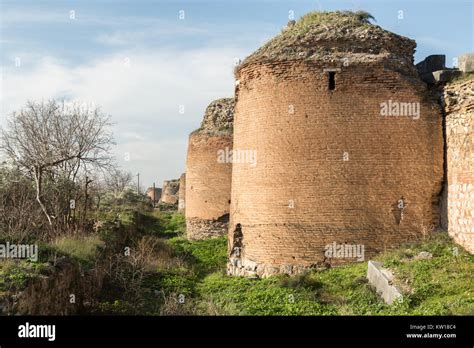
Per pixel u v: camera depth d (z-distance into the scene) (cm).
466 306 1050
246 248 1659
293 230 1556
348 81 1567
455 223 1491
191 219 2964
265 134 1622
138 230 2842
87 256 1523
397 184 1547
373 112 1559
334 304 1280
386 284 1248
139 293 1412
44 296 1038
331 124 1558
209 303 1327
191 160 3019
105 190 4197
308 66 1586
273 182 1595
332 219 1536
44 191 2019
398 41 1666
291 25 1814
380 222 1534
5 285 1051
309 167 1559
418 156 1559
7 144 2098
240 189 1703
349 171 1542
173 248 2383
